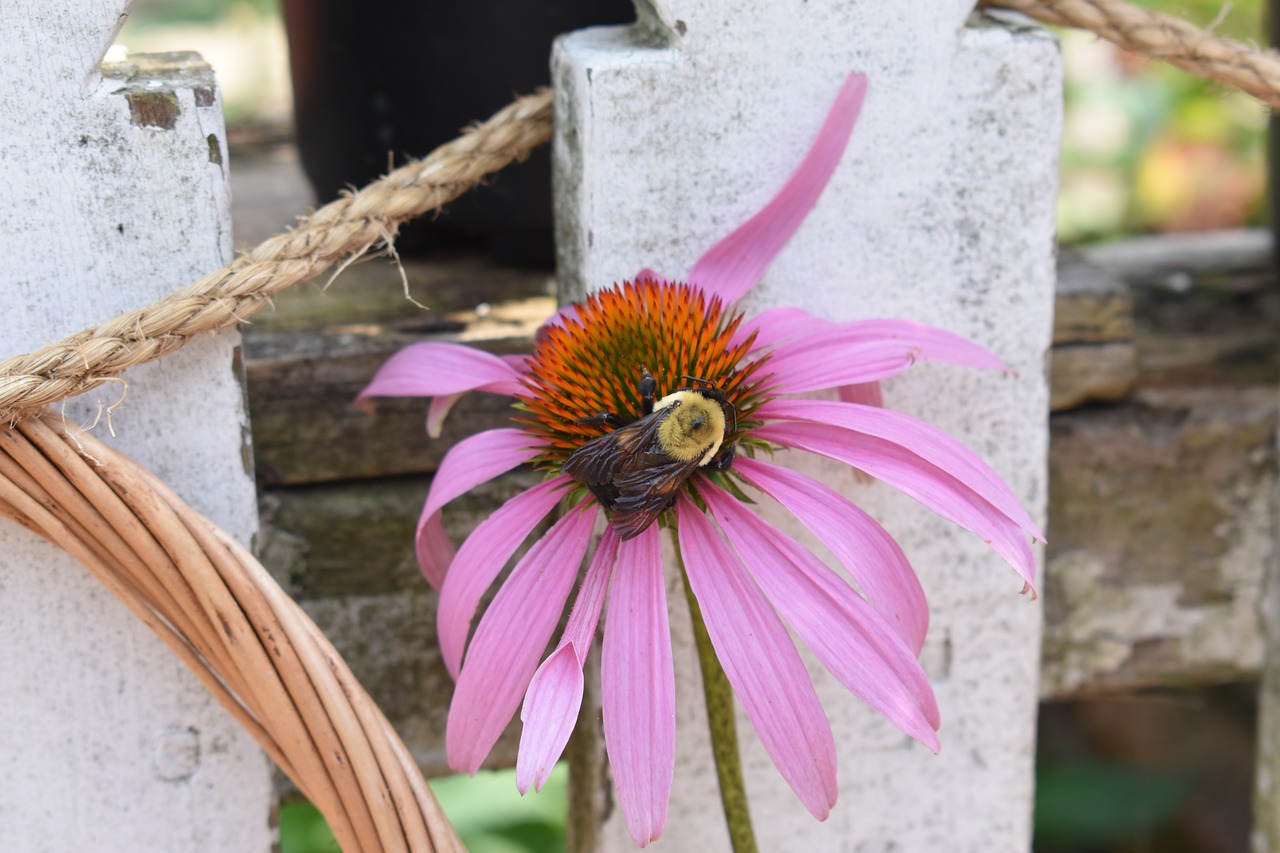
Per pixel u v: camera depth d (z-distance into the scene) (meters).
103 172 0.43
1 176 0.43
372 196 0.44
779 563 0.42
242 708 0.44
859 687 0.41
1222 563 0.55
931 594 0.48
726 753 0.45
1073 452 0.53
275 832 0.47
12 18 0.42
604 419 0.42
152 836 0.46
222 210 0.44
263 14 1.00
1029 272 0.47
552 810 0.65
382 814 0.43
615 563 0.42
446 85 0.52
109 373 0.43
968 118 0.46
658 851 0.49
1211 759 0.78
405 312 0.52
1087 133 0.94
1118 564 0.54
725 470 0.42
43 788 0.46
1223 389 0.55
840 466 0.47
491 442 0.44
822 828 0.50
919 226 0.46
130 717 0.46
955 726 0.49
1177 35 0.46
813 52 0.45
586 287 0.46
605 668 0.41
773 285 0.46
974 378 0.47
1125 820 0.74
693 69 0.45
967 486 0.42
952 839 0.50
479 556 0.43
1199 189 0.93
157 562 0.43
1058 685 0.55
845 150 0.45
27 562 0.44
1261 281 0.63
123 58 0.44
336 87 0.53
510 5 0.51
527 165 0.53
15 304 0.43
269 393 0.49
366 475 0.50
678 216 0.45
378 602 0.50
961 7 0.45
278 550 0.50
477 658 0.42
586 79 0.44
